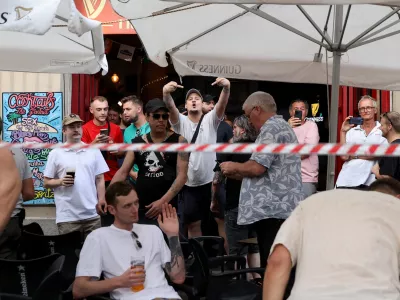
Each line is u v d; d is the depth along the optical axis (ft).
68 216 26.18
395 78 26.30
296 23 25.36
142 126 30.27
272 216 20.61
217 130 30.60
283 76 25.98
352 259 12.19
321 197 13.19
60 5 18.86
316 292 12.02
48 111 39.14
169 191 22.71
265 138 20.63
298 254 12.83
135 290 17.57
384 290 11.87
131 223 18.12
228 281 18.47
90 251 17.80
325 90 41.29
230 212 26.05
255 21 25.50
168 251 18.62
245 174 20.62
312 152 12.11
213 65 25.46
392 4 15.58
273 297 12.66
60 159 26.21
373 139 30.27
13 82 39.24
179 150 13.00
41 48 25.12
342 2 14.97
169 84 27.09
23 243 19.44
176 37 25.27
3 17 17.54
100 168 26.76
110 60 43.73
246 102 21.61
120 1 21.40
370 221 12.55
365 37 22.84
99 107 31.35
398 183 14.53
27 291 15.92
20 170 22.26
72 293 17.72
